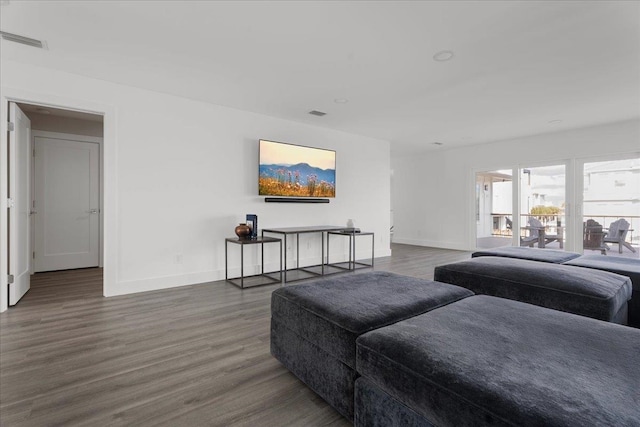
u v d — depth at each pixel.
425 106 4.08
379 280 2.06
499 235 6.47
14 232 2.97
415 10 2.12
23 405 1.51
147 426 1.37
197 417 1.43
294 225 4.80
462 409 0.88
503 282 2.25
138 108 3.48
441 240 7.34
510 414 0.79
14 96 2.86
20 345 2.15
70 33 2.41
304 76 3.17
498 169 6.32
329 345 1.46
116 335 2.33
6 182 2.89
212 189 4.01
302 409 1.50
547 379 0.89
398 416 1.11
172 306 3.00
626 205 4.91
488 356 1.03
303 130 4.91
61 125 4.65
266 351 2.10
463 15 2.18
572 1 2.03
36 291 3.50
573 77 3.18
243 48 2.63
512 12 2.14
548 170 5.69
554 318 1.35
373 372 1.17
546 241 5.73
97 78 3.23
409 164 8.02
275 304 1.88
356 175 5.64
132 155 3.45
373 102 3.94
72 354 2.03
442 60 2.83
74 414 1.44
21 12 2.15
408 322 1.33
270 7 2.10
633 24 2.27
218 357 2.01
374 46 2.59
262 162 4.37
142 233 3.52
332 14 2.17
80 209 4.81
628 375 0.91
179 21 2.26
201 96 3.75
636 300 2.32
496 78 3.21
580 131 5.28
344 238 5.45
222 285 3.80
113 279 3.35
